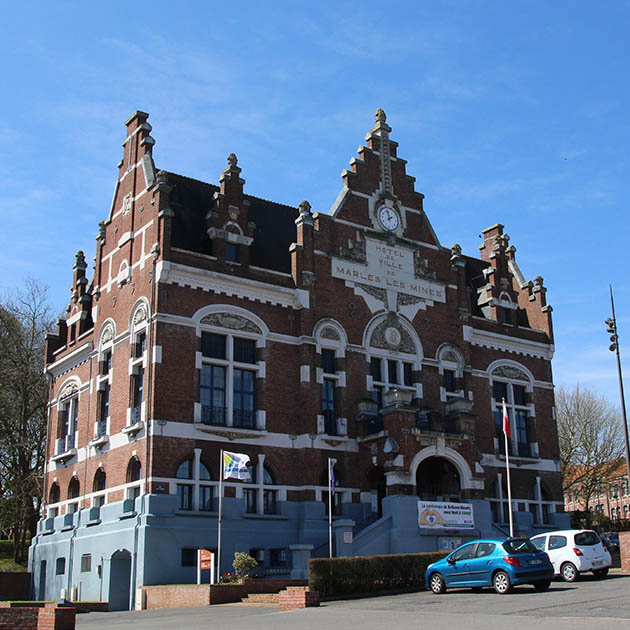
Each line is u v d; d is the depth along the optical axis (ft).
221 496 109.50
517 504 151.84
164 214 120.88
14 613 66.44
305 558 105.50
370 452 128.26
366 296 139.23
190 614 82.28
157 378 114.73
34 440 177.37
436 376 144.66
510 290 166.40
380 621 61.57
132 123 138.41
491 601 73.82
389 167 150.00
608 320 125.08
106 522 119.03
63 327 157.89
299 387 128.16
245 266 127.44
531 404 160.76
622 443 214.90
